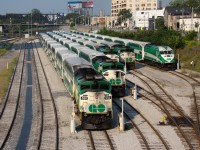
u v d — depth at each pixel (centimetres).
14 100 4672
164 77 6209
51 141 3034
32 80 6278
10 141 3086
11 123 3597
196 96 4722
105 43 7856
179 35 9850
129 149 2833
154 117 3756
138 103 4369
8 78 6456
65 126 3450
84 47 6481
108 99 3350
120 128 3309
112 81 4616
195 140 3039
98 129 3322
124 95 4722
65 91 5119
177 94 4847
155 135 3181
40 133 3234
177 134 3206
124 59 7050
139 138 3100
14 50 13050
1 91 5256
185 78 6047
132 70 7125
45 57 10181
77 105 3597
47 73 6975
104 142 2998
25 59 9875
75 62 4338
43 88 5434
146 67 7562
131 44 8781
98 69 4772
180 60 7694
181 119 3662
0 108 4216
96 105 3312
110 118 3366
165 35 9662
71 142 3000
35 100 4675
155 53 7244
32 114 3984
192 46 8181
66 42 8119
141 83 5700
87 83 3347
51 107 4228
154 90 5116
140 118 3725
